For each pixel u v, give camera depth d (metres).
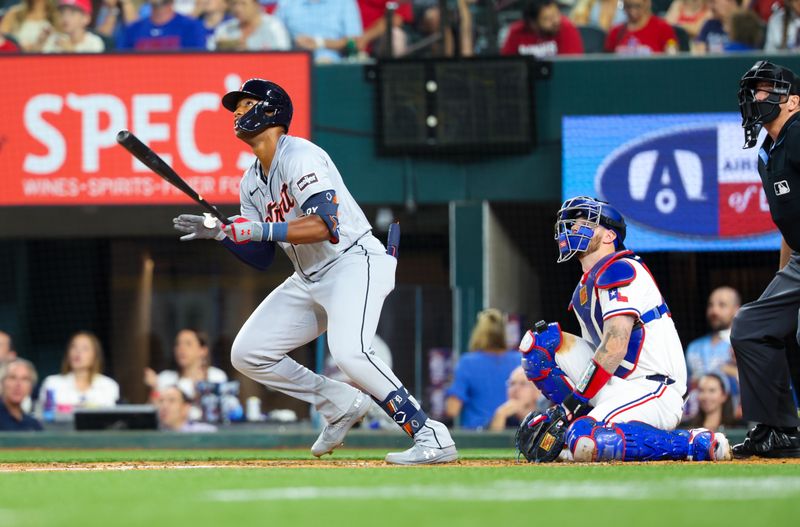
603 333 17.16
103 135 35.16
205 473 14.73
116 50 38.47
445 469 15.17
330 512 9.28
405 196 36.00
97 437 30.58
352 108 35.94
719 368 33.38
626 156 34.88
